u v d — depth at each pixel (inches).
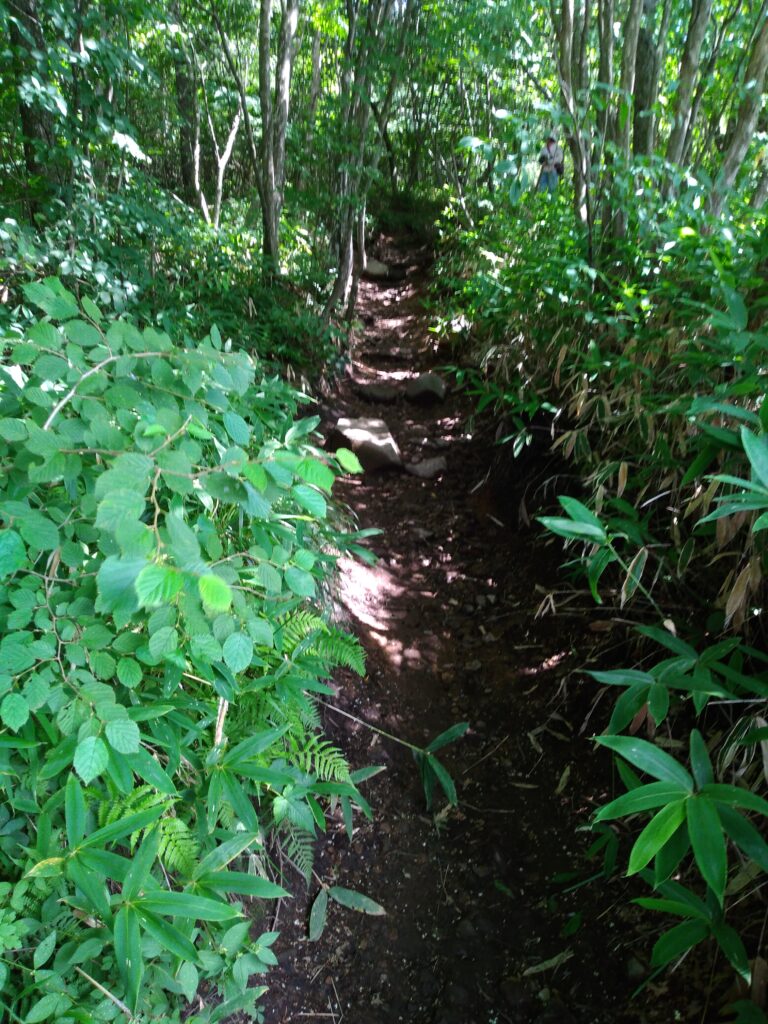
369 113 239.6
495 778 92.0
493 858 82.4
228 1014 58.1
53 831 48.3
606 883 76.5
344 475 167.6
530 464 144.6
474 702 104.0
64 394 50.6
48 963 48.4
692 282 106.8
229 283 190.9
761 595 74.9
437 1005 69.3
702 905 50.3
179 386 50.9
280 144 220.1
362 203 231.8
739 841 45.6
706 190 120.6
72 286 135.4
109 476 38.4
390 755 94.3
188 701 57.4
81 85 149.7
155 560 36.8
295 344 202.1
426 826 86.9
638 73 142.8
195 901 44.7
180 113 275.9
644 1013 63.9
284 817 64.9
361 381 225.8
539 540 130.6
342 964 72.4
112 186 193.8
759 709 69.1
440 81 292.7
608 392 115.4
